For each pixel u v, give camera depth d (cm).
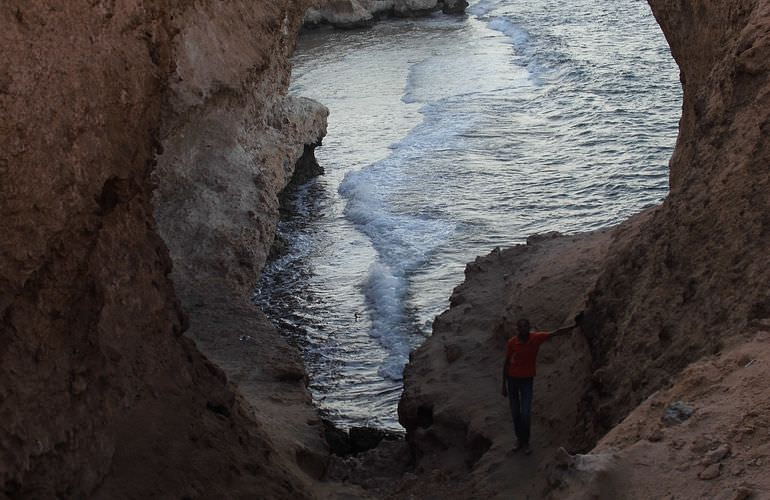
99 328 810
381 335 1648
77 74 715
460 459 1120
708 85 936
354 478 1162
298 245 2080
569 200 2203
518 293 1312
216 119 1859
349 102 3250
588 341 970
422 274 1866
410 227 2094
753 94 845
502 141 2670
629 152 2489
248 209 1880
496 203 2211
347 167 2570
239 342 1394
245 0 1844
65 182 705
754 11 907
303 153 2434
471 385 1219
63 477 722
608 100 2995
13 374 683
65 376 742
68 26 705
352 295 1816
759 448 527
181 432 872
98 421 779
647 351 816
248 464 912
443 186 2339
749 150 799
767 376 589
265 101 2109
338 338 1658
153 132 908
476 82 3403
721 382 610
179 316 988
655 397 651
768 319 672
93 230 757
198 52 1709
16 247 663
